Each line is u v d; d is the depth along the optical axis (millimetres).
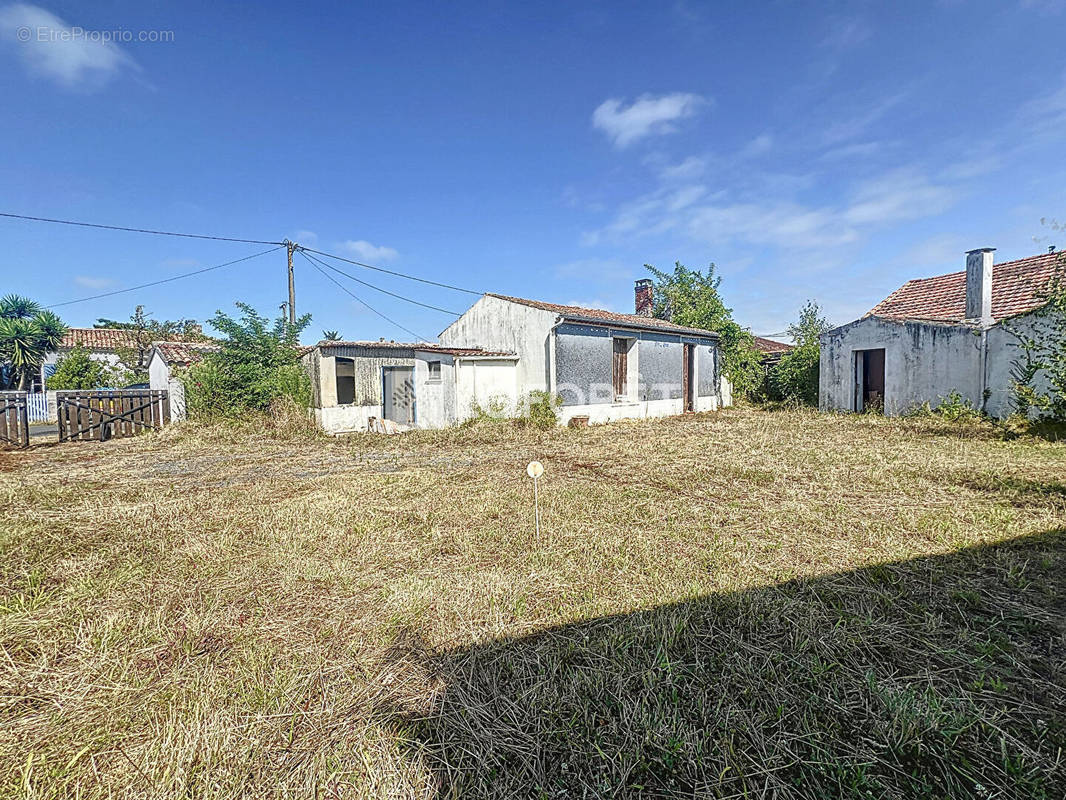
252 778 1742
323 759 1812
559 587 3203
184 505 5129
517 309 12492
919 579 3232
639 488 5773
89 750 1856
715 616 2789
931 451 7703
